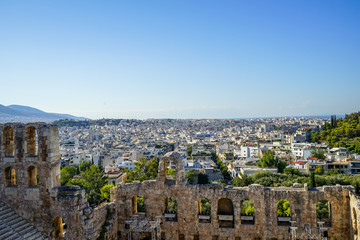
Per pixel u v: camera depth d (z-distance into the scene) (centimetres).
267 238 4234
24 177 3934
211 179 14925
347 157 15838
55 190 3875
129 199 4622
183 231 4469
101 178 12231
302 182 9681
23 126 3938
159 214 4553
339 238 4109
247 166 15738
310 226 4166
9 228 3625
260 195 4269
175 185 4509
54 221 3969
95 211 4075
